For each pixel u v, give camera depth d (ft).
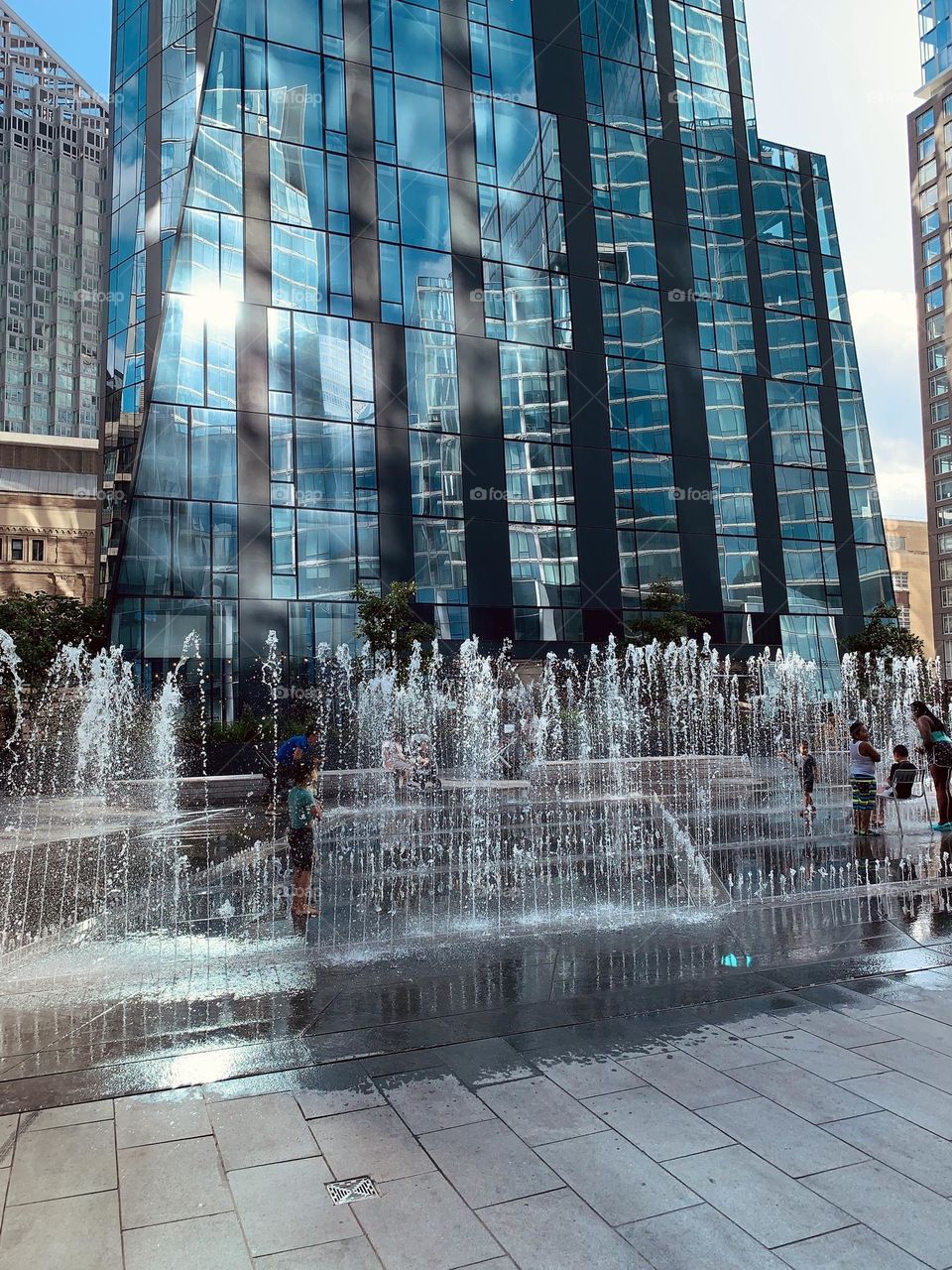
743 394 126.31
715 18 135.13
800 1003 17.13
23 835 44.34
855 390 135.54
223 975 19.60
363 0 107.14
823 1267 9.07
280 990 18.43
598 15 123.85
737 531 121.90
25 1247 9.50
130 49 107.45
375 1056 14.75
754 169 133.80
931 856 33.63
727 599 119.24
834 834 40.27
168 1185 10.73
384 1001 17.62
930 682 121.39
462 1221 9.91
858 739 39.88
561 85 119.55
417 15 110.52
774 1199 10.34
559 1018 16.46
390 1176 10.91
